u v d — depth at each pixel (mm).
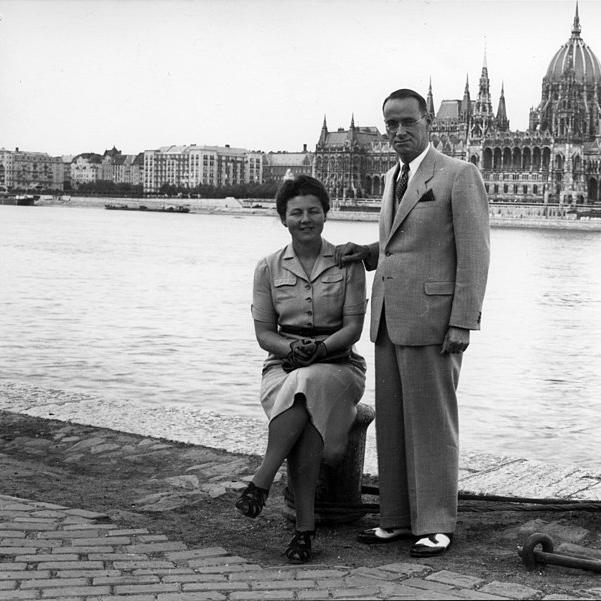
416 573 9367
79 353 40156
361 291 11320
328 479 11430
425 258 10609
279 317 11461
